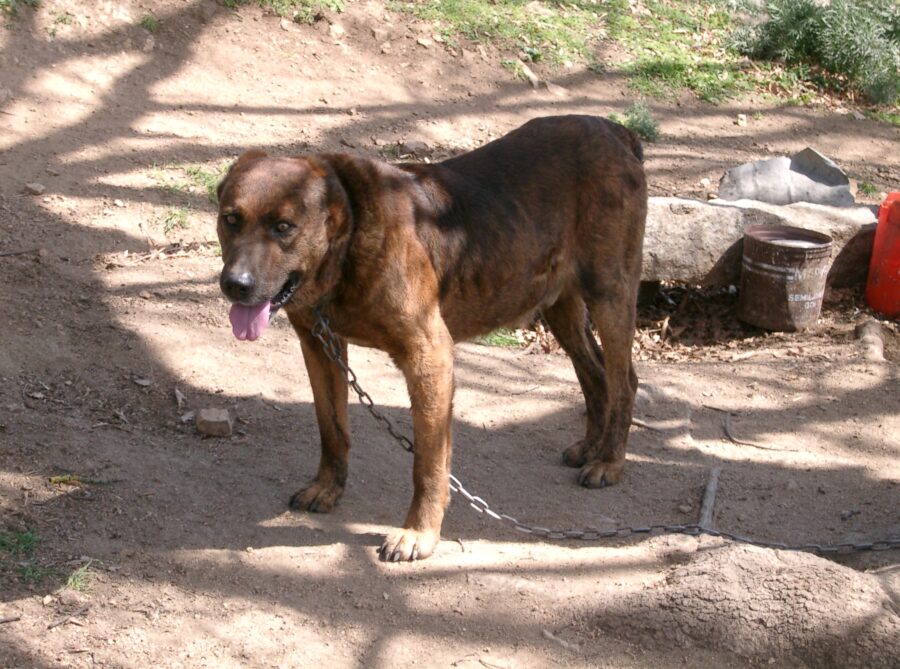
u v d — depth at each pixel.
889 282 3.65
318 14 4.61
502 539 2.43
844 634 2.09
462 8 4.99
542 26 5.12
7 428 2.59
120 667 2.04
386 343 2.30
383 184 2.27
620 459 2.66
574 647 2.14
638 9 5.56
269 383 2.92
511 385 3.07
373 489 2.57
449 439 2.35
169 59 4.18
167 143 3.82
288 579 2.26
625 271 2.59
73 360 2.87
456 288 2.39
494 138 4.34
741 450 2.84
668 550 2.34
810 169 4.09
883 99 5.26
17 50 3.91
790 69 5.34
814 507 2.60
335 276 2.25
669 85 5.01
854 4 5.53
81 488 2.44
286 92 4.26
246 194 2.16
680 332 3.62
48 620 2.12
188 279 3.28
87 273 3.21
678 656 2.12
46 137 3.70
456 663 2.10
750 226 3.64
